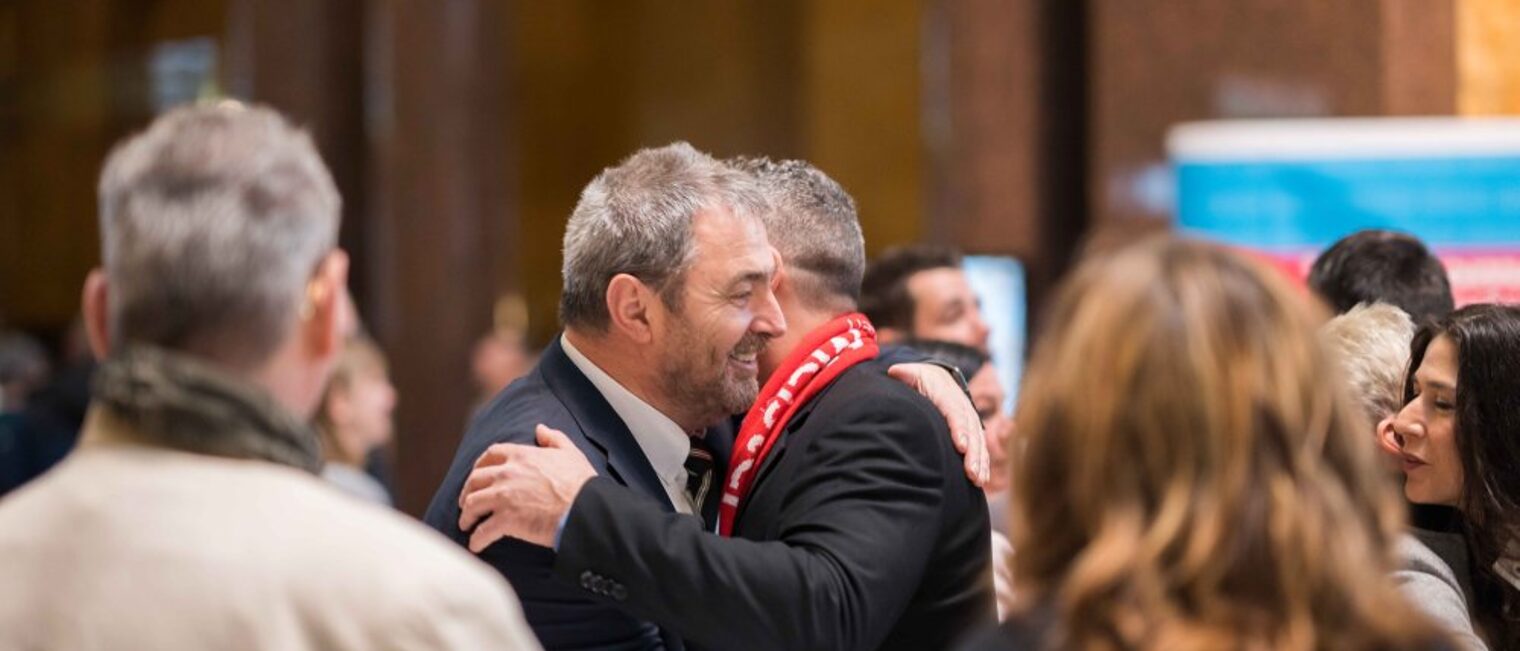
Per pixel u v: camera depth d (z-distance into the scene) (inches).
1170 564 61.0
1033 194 295.9
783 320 108.5
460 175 350.3
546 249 396.5
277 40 358.9
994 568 121.7
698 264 106.0
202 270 65.2
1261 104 268.7
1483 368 109.0
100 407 66.6
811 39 376.2
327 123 357.4
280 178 67.8
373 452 254.4
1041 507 65.3
